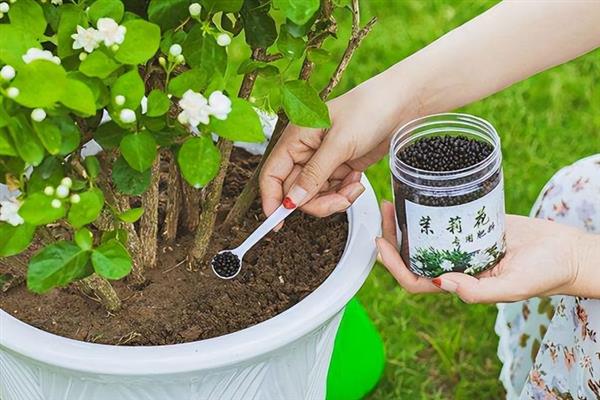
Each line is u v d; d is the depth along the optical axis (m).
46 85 0.87
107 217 1.22
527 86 2.47
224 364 1.13
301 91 1.09
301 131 1.32
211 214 1.33
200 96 0.96
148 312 1.29
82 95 0.89
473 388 1.94
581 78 2.51
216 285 1.35
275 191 1.35
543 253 1.34
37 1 1.05
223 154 1.28
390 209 1.44
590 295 1.38
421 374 1.97
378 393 1.94
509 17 1.38
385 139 1.39
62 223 1.16
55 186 1.01
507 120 2.40
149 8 1.03
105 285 1.25
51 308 1.29
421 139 1.29
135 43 0.97
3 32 0.93
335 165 1.32
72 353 1.12
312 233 1.42
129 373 1.11
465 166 1.24
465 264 1.28
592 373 1.53
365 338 1.94
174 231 1.42
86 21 1.00
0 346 1.19
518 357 1.84
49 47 1.14
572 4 1.36
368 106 1.33
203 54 1.04
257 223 1.47
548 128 2.40
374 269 2.13
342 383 1.87
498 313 1.92
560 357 1.66
